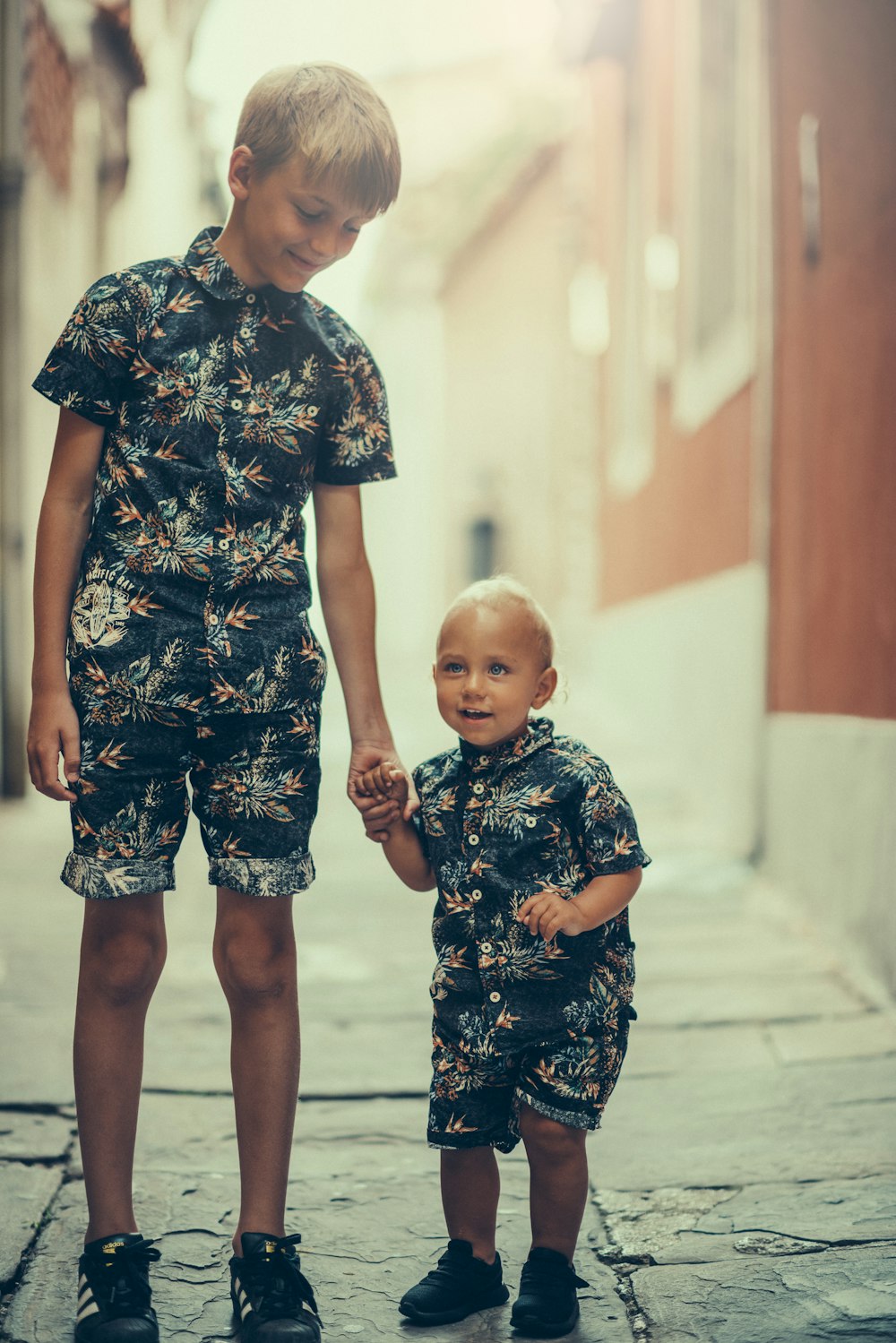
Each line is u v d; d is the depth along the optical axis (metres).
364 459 2.15
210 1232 2.31
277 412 2.01
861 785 4.11
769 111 5.53
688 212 7.69
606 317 12.19
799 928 4.64
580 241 14.51
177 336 1.96
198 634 1.95
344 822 7.36
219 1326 1.97
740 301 6.35
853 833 4.19
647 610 9.49
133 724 1.94
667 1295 2.08
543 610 2.11
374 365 2.16
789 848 5.11
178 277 1.98
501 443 20.23
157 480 1.95
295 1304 1.90
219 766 1.99
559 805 2.02
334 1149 2.73
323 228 1.91
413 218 21.20
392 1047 3.41
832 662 4.55
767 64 5.53
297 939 4.65
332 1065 3.26
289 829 2.00
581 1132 2.00
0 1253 2.22
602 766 2.04
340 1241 2.30
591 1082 1.98
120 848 1.95
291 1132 2.05
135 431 1.96
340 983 4.06
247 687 1.96
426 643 23.22
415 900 5.33
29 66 7.50
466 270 21.25
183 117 12.70
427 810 2.09
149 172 10.94
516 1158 2.68
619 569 11.25
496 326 20.25
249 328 1.99
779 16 5.37
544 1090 1.96
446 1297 2.03
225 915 2.05
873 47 4.14
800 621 5.02
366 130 1.88
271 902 2.03
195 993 3.89
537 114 17.28
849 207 4.38
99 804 1.94
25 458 7.40
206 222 15.28
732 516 6.46
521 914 1.93
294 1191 2.51
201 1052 3.34
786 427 5.30
